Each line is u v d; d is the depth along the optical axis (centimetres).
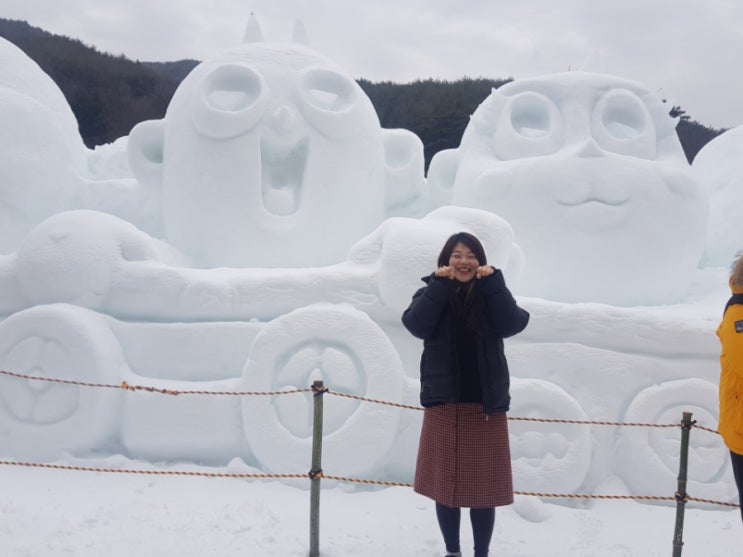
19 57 755
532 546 370
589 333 496
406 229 493
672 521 423
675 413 476
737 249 819
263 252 617
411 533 376
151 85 3372
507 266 566
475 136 730
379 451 452
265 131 616
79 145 821
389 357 468
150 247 539
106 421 483
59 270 506
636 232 636
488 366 293
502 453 301
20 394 482
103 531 360
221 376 504
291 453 453
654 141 684
